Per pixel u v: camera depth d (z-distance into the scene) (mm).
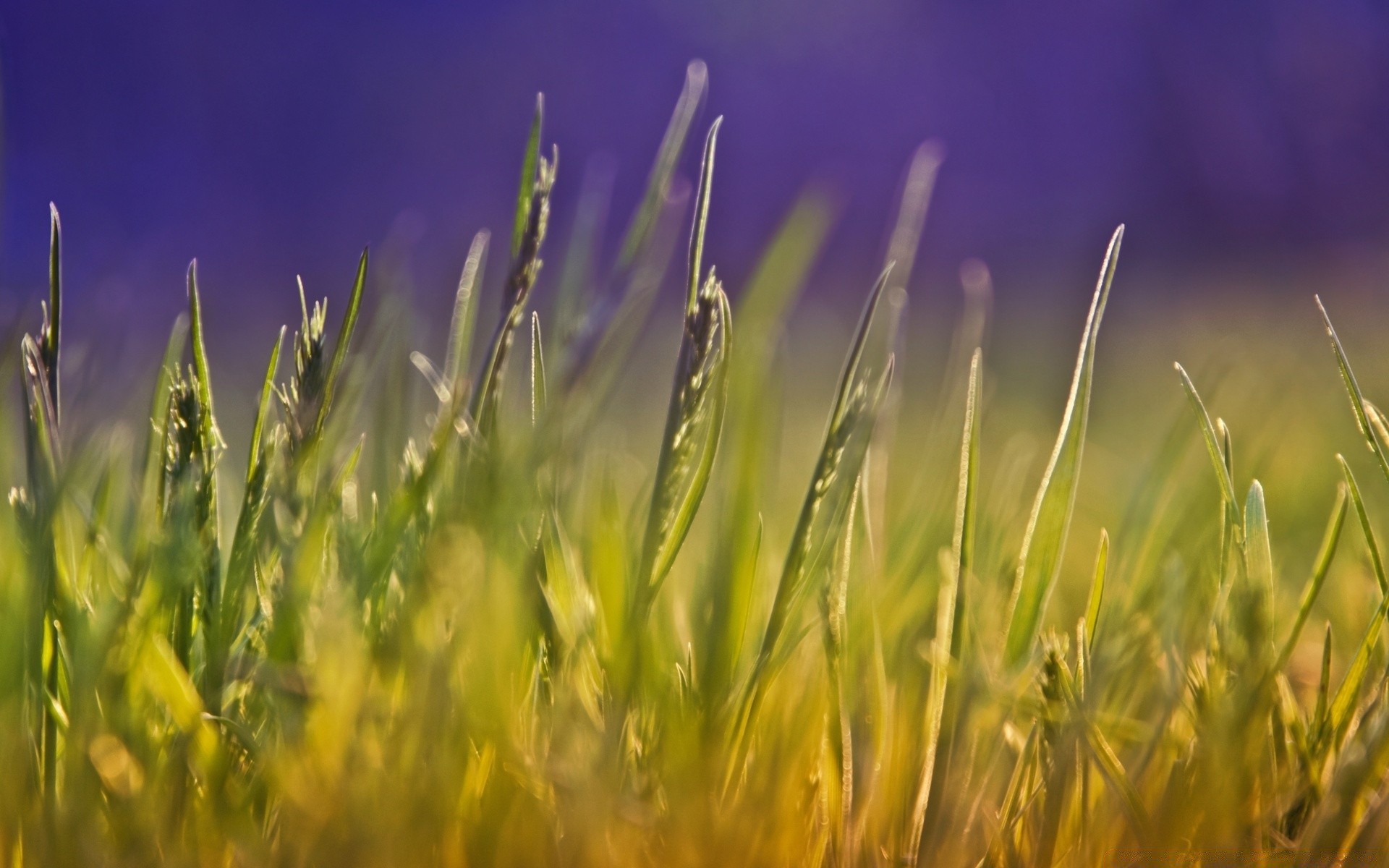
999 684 426
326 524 434
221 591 436
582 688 435
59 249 434
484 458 430
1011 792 433
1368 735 423
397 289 473
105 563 448
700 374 428
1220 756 426
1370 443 439
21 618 427
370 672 425
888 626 461
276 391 434
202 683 432
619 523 457
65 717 427
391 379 470
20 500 435
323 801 418
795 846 433
